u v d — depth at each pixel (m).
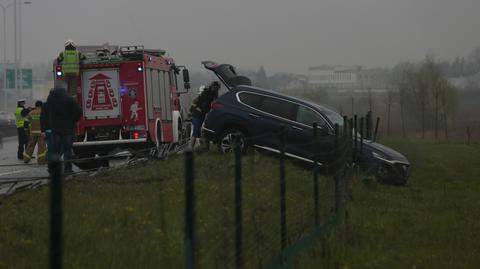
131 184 13.36
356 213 15.65
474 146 45.84
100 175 13.50
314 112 21.64
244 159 9.81
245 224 8.49
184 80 30.36
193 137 24.92
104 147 25.48
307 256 10.64
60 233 4.84
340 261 10.94
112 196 12.17
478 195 21.28
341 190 14.64
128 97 25.52
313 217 11.80
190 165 6.41
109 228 9.74
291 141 21.41
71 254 8.38
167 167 16.45
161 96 27.78
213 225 8.06
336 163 13.87
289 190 11.10
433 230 14.59
